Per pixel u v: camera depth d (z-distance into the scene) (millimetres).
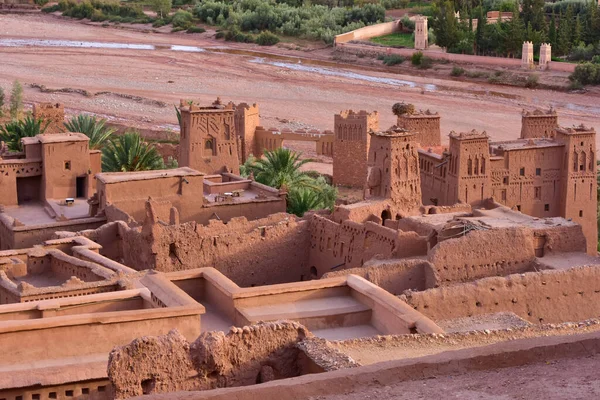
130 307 34000
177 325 30266
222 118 76375
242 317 31953
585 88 157875
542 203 70188
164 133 117188
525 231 49500
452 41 184750
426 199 72500
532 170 69562
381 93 156625
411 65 181875
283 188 68312
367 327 32750
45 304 32969
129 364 23594
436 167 70562
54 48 194500
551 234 51031
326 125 131500
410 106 76875
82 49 194000
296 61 190875
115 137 109438
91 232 55375
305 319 32031
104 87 154250
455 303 40844
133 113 135875
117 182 61094
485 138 67562
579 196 70125
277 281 55875
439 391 17484
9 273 48719
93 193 68500
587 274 44062
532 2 189125
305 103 147250
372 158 60156
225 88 157750
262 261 55000
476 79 169000
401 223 54625
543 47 168750
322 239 55719
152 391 23844
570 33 179500
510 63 171125
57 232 56125
